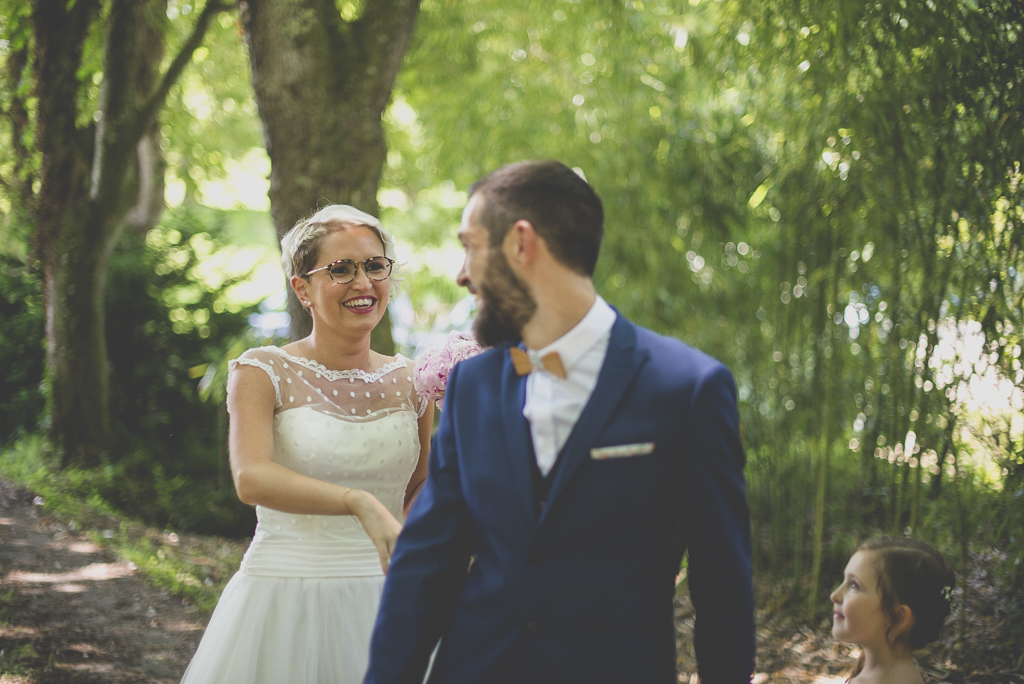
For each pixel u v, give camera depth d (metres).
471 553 1.37
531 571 1.19
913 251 3.38
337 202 3.84
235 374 1.90
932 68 3.07
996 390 3.01
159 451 6.70
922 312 3.22
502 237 1.23
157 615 3.80
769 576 4.20
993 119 3.01
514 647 1.18
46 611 3.49
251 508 6.37
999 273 2.94
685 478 1.18
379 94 3.98
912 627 1.88
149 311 7.07
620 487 1.17
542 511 1.21
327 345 1.99
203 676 1.86
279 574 1.89
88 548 4.49
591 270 1.27
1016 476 2.98
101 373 6.17
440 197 9.10
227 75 8.36
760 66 3.94
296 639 1.86
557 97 5.77
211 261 7.98
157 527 5.73
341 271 1.92
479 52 6.21
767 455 4.45
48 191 5.74
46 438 6.03
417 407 2.11
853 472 4.37
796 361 4.38
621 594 1.17
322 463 1.89
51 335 6.05
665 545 1.23
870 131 3.26
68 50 5.13
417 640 1.27
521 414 1.25
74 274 5.98
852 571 1.95
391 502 2.00
